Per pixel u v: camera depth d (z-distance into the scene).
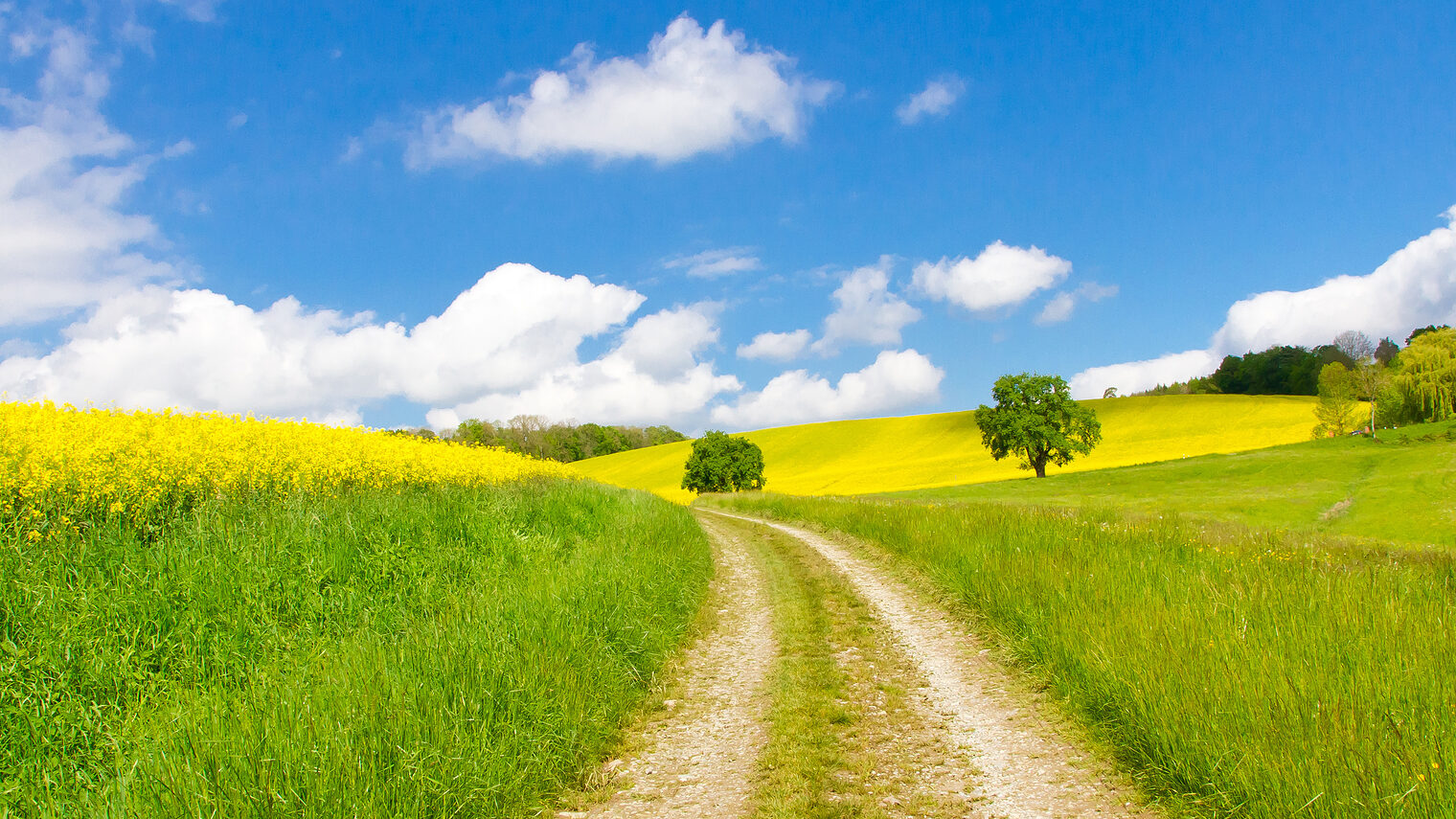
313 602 6.55
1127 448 70.31
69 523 6.32
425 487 12.97
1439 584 7.00
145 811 3.42
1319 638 5.12
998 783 4.53
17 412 8.68
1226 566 8.05
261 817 3.47
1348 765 3.54
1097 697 5.26
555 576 8.07
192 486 8.12
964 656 7.23
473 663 5.30
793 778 4.71
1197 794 4.02
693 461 65.50
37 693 4.44
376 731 4.24
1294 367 109.75
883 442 89.44
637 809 4.40
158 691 4.88
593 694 5.77
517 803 4.33
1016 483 49.88
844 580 11.52
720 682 6.88
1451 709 3.90
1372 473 37.69
